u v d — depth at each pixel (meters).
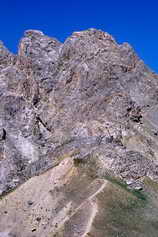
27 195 95.56
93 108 135.00
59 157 108.81
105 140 108.00
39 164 112.38
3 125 140.25
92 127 122.19
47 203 89.62
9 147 134.88
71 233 78.44
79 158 98.50
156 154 116.50
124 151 102.50
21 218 90.12
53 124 142.12
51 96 150.88
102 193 85.50
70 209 85.00
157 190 94.44
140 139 119.69
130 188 92.31
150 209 85.31
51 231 81.88
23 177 112.88
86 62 150.50
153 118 138.62
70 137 124.56
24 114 144.62
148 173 98.31
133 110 131.12
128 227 78.75
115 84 145.12
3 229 89.25
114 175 94.94
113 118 126.88
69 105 142.88
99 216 80.00
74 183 91.88
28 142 137.25
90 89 143.25
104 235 76.25
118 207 83.19
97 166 96.31
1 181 118.06
